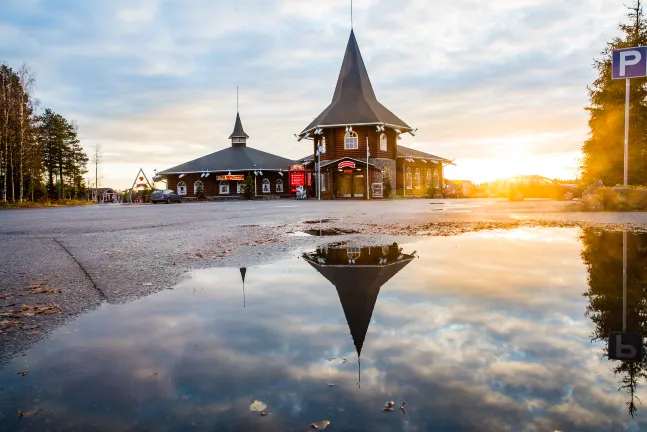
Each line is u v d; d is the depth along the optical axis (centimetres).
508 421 156
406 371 198
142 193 6500
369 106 4509
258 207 2377
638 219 1083
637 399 170
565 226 927
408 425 154
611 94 2412
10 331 274
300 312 300
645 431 148
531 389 179
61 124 6812
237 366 209
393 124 4459
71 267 521
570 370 196
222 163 5606
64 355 231
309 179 5094
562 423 154
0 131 4381
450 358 212
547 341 234
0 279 450
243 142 6122
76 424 162
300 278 423
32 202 4238
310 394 179
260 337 250
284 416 163
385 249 620
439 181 5672
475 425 154
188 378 198
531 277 406
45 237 886
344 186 4541
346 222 1169
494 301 319
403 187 4856
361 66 4750
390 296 339
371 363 208
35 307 336
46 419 166
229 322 281
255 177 5491
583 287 362
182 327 274
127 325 283
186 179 5638
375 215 1443
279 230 971
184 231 989
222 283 412
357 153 4422
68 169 7019
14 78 4791
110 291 390
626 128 1505
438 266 473
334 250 622
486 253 564
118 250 671
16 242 796
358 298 336
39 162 5122
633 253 547
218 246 700
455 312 291
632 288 356
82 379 201
